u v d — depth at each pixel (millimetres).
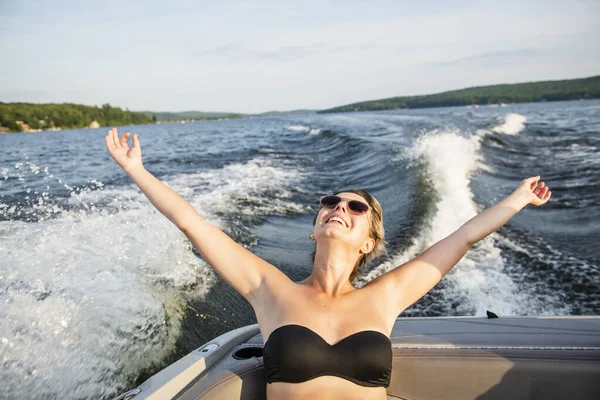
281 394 1548
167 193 1851
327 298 1770
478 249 4730
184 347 2955
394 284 1888
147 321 3025
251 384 1698
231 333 2023
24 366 2361
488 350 1803
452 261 1956
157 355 2795
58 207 5324
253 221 5582
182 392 1605
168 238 4379
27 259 3475
